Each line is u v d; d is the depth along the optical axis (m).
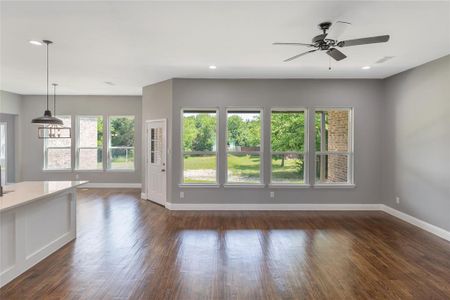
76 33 3.41
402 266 3.22
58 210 3.70
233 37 3.52
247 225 4.75
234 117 5.88
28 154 8.12
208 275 2.99
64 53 4.16
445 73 4.16
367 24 3.12
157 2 2.65
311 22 3.08
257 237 4.17
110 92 7.66
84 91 7.52
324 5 2.70
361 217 5.27
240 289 2.72
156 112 6.27
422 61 4.48
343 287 2.76
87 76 5.66
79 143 8.29
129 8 2.77
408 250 3.69
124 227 4.61
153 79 5.88
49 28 3.27
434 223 4.38
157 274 3.01
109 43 3.75
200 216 5.29
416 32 3.33
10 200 2.84
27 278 2.90
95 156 8.30
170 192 5.79
